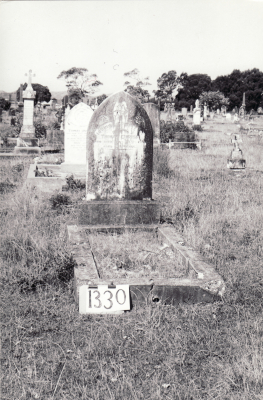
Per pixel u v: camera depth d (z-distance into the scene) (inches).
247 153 621.6
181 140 734.5
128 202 248.1
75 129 444.8
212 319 154.3
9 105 1481.3
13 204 308.5
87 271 172.7
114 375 121.0
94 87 1338.6
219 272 192.5
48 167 472.7
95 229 243.1
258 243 235.1
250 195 351.3
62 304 161.9
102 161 247.0
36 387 115.6
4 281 177.8
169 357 130.1
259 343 136.9
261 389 115.5
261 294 174.9
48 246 208.2
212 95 1927.9
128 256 207.0
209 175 451.2
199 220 271.0
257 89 1964.8
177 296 165.3
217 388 116.6
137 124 247.0
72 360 127.2
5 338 137.6
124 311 158.9
